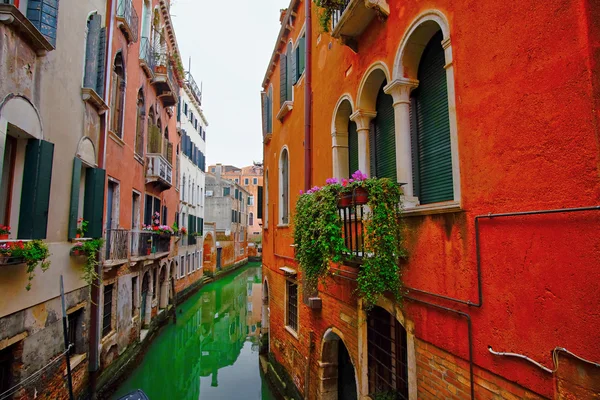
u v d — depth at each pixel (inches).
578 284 87.4
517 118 106.1
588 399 84.5
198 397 421.4
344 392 271.7
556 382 92.0
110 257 387.2
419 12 158.1
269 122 502.9
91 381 331.0
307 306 293.9
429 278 144.9
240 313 850.1
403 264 162.2
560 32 93.1
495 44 115.3
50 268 258.2
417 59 173.0
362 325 203.3
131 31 437.1
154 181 581.0
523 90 104.3
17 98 214.1
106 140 361.1
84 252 308.7
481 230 119.0
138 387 440.1
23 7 231.9
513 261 106.3
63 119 275.7
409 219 158.2
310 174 303.7
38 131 238.7
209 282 1267.2
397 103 174.9
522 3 105.2
